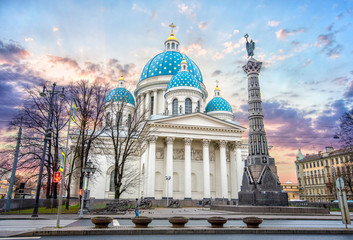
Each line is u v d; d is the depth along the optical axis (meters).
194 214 29.17
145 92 75.94
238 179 55.12
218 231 14.95
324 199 87.38
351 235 14.60
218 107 70.31
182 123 54.50
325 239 13.16
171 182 50.94
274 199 29.22
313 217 24.98
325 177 87.56
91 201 34.59
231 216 25.81
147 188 51.62
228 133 56.69
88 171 29.69
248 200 30.16
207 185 52.66
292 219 24.05
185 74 65.19
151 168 50.78
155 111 73.56
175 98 63.06
